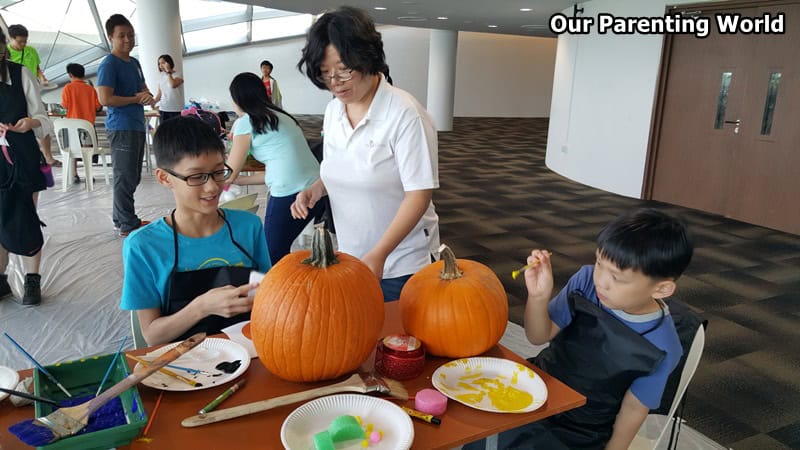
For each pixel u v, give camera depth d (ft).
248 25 49.03
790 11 17.42
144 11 25.67
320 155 12.44
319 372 3.80
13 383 3.59
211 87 51.78
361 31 4.97
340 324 3.72
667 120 21.67
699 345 4.74
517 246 15.74
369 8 30.91
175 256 5.06
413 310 4.34
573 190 24.06
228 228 5.37
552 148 29.27
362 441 3.29
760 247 16.31
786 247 16.39
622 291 4.21
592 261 14.61
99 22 38.01
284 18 49.55
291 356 3.72
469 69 60.13
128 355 4.11
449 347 4.24
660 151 22.09
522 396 3.84
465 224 17.95
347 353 3.79
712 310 11.59
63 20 36.55
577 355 4.72
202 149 4.73
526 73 62.08
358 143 5.90
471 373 4.10
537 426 4.65
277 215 9.91
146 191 19.74
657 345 4.39
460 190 23.25
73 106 19.35
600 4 24.03
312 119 49.93
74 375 3.77
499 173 27.68
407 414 3.47
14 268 12.21
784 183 18.13
